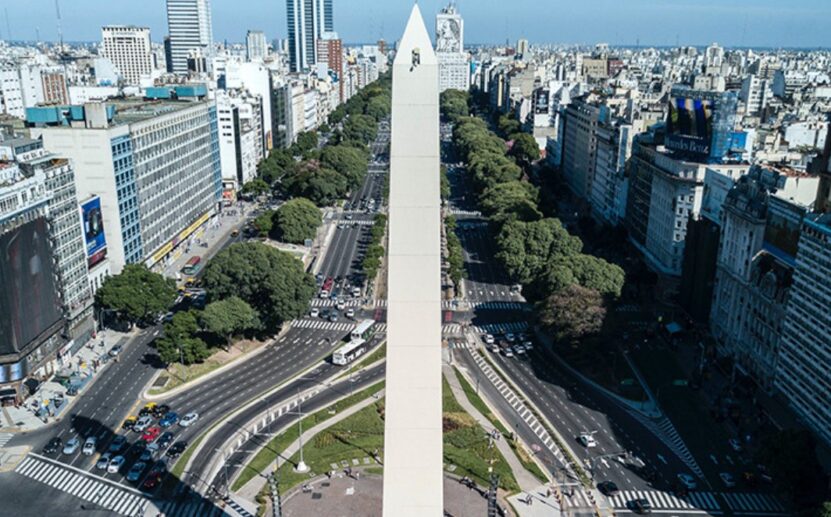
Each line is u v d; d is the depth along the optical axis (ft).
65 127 590.55
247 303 554.46
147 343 565.12
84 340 558.56
